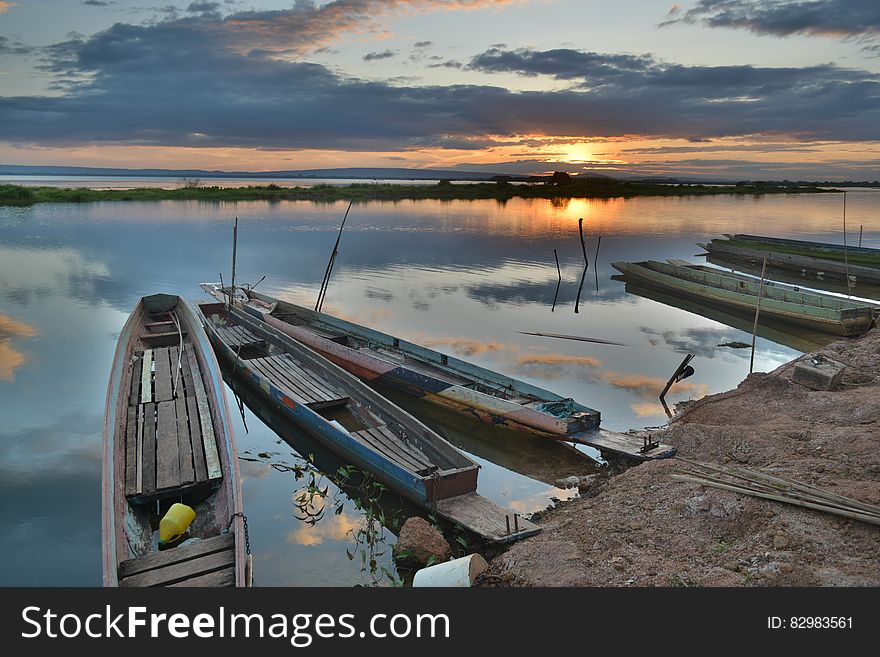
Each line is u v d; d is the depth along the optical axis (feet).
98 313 67.92
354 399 41.50
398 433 36.58
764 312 72.02
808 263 100.89
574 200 293.23
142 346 51.11
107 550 22.04
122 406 36.32
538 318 71.15
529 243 131.54
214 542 24.45
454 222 169.78
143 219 159.63
